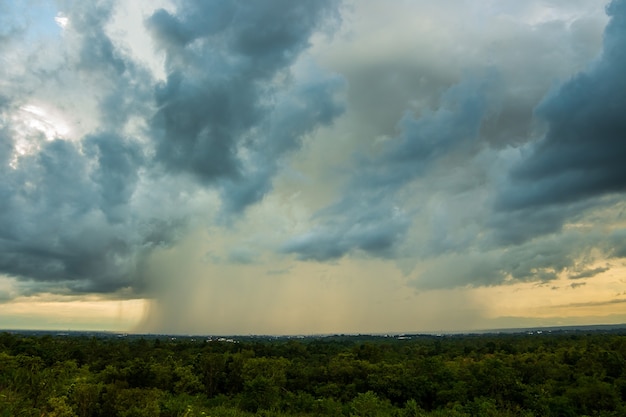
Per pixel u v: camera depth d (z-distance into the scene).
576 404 49.78
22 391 45.75
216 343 119.31
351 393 60.41
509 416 46.03
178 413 44.47
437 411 49.75
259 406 53.31
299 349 107.56
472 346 123.31
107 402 41.69
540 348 97.88
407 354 105.69
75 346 94.25
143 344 111.62
